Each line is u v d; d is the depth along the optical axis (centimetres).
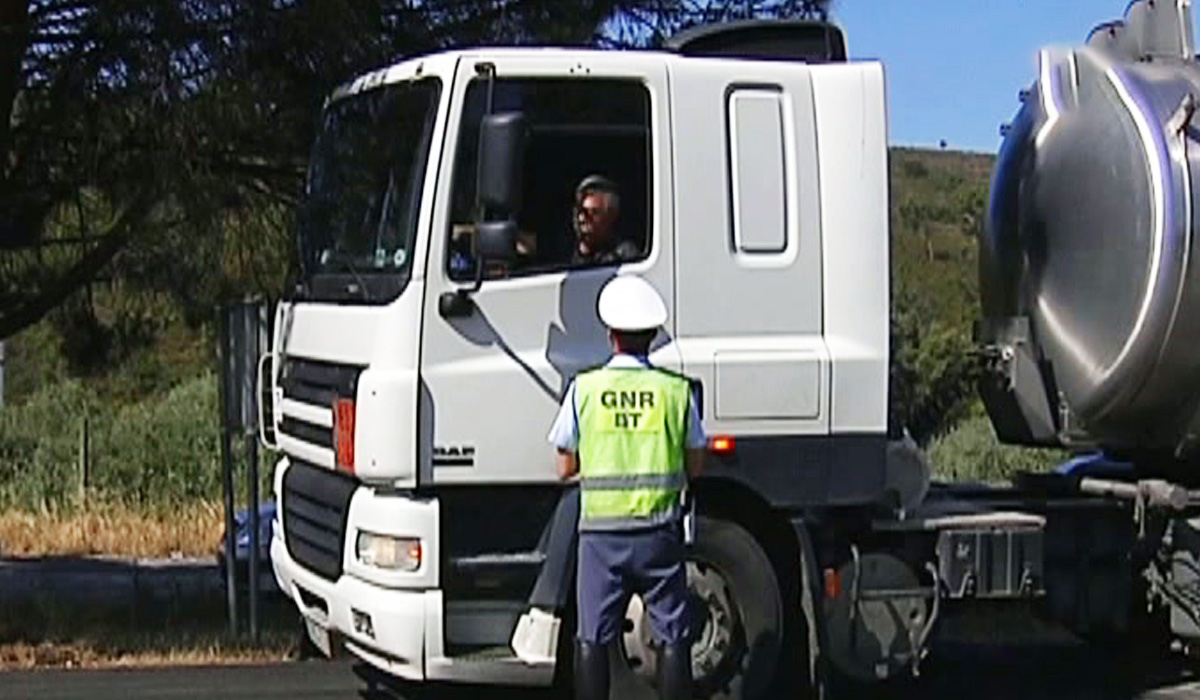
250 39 972
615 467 747
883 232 838
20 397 2523
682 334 811
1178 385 931
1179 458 977
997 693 959
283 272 1083
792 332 828
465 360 775
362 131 854
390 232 800
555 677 813
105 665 1002
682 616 764
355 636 802
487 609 793
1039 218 984
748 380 814
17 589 1348
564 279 790
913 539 878
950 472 1272
